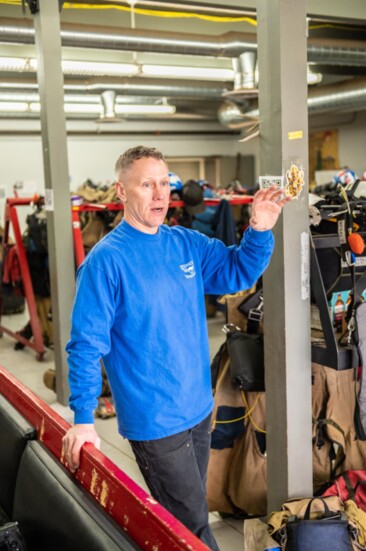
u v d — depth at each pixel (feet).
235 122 33.50
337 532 7.36
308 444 8.47
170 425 5.98
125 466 11.59
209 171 45.01
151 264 5.92
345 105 29.58
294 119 7.86
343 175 14.26
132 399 5.95
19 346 21.12
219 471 9.32
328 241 8.75
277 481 8.52
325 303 8.15
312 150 41.19
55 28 13.78
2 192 37.70
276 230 8.05
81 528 4.65
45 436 5.99
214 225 20.88
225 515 9.59
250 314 9.63
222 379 9.32
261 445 9.19
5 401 7.03
